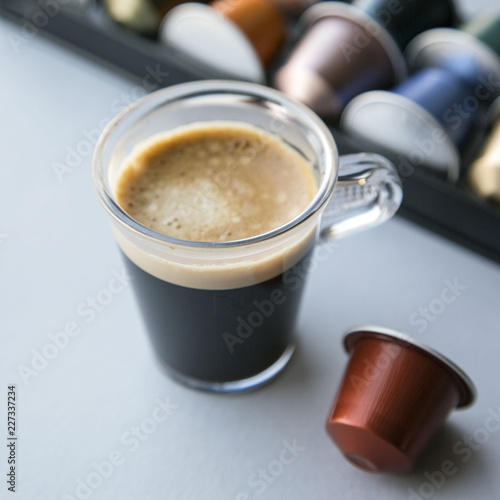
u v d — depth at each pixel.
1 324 0.34
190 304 0.29
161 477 0.31
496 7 0.42
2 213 0.36
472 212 0.35
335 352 0.34
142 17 0.39
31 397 0.33
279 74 0.38
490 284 0.35
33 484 0.31
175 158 0.31
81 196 0.37
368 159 0.30
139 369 0.33
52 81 0.40
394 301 0.35
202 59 0.39
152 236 0.27
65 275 0.35
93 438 0.32
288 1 0.40
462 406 0.32
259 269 0.29
